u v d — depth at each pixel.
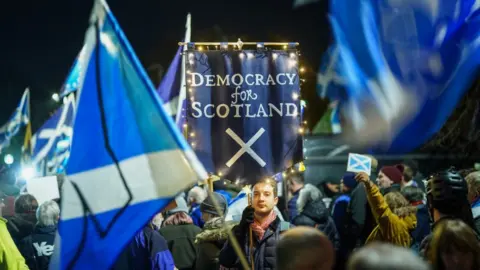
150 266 5.95
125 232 3.98
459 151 10.34
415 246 6.32
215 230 6.02
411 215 6.28
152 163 4.03
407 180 8.77
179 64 9.32
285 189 9.77
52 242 6.81
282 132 5.97
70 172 4.06
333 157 12.21
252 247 5.09
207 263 5.97
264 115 5.96
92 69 4.14
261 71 6.00
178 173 4.00
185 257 6.93
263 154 5.93
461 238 3.70
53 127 10.91
